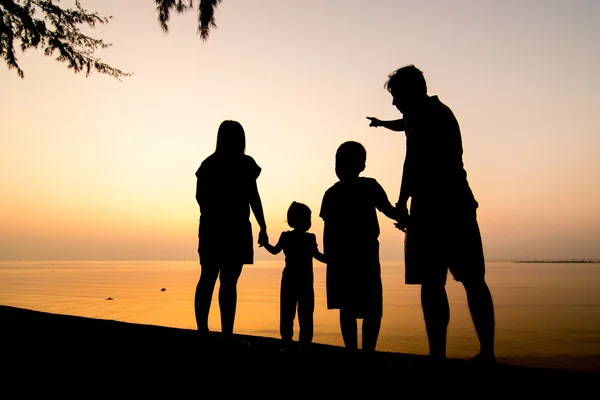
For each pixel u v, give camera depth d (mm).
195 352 2258
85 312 18703
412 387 1720
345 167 3352
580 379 1731
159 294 31922
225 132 3416
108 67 7703
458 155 2604
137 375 1959
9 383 1877
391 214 3229
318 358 2119
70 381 1910
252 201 3416
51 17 7195
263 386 1802
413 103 2732
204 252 3291
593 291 36750
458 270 2516
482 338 2408
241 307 22125
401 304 25203
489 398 1594
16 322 3010
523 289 40188
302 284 4180
